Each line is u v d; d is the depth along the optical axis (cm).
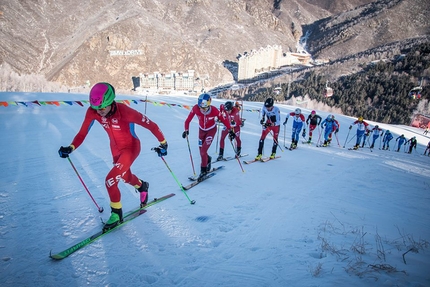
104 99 267
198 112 528
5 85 5100
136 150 325
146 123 313
